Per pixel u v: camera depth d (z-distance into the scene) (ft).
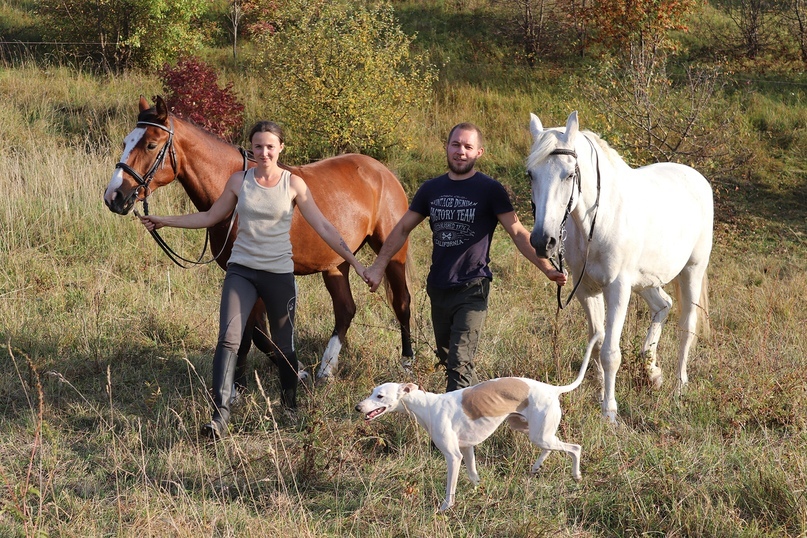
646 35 43.68
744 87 49.75
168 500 11.62
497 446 14.15
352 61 36.65
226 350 13.74
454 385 13.32
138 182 15.21
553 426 11.97
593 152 14.74
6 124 37.04
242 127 39.40
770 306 20.98
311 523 11.41
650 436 14.47
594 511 12.01
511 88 50.39
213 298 22.45
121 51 49.55
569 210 13.26
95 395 16.15
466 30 59.52
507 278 26.35
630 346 17.90
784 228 34.65
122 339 18.72
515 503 12.11
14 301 20.42
